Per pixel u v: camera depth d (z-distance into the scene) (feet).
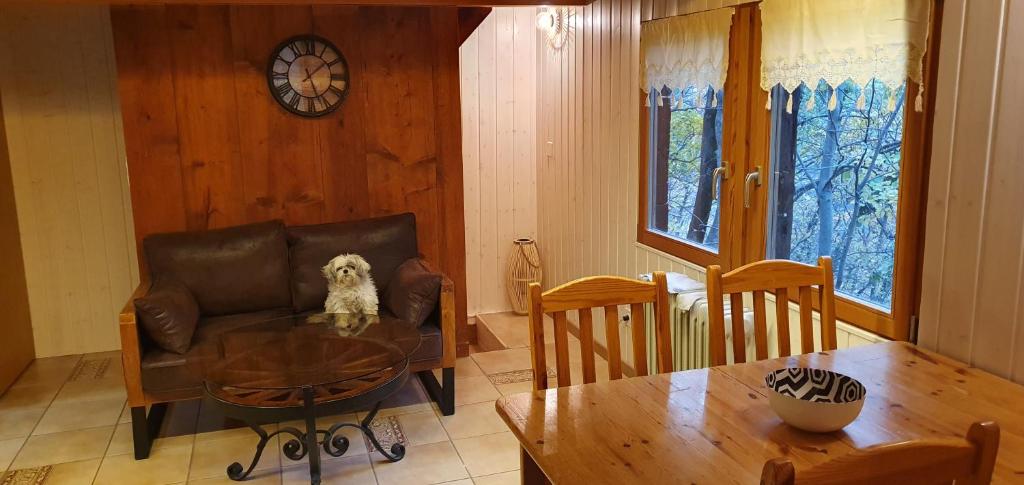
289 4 12.16
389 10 14.10
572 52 16.33
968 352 7.17
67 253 15.53
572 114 16.57
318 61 13.82
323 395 9.80
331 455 10.67
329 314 12.03
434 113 14.70
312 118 14.01
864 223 8.68
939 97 7.25
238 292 12.62
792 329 9.66
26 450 11.19
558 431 5.71
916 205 7.78
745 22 10.25
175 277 12.30
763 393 6.41
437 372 14.40
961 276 7.18
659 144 13.12
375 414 11.85
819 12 8.64
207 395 9.57
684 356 10.92
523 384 13.71
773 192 10.18
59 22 14.71
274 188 14.06
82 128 15.17
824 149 9.20
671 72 12.15
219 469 10.57
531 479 6.27
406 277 12.47
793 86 9.20
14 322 14.42
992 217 6.82
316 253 13.07
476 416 12.26
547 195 18.63
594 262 15.96
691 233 12.34
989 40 6.71
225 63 13.42
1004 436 5.55
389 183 14.69
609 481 4.96
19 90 14.71
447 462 10.68
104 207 15.57
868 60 8.02
